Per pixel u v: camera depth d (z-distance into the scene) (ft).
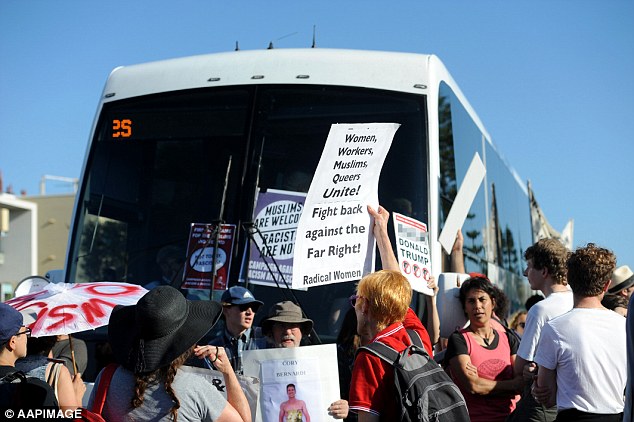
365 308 16.14
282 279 23.66
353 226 21.62
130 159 26.50
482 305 22.39
